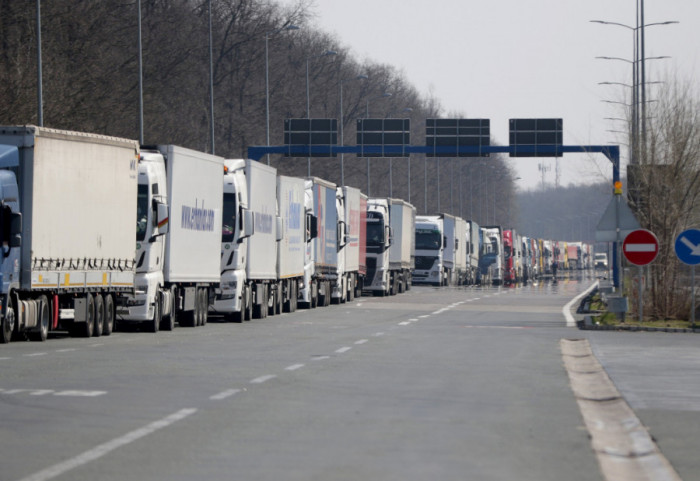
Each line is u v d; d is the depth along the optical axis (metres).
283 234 98.81
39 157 60.56
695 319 83.81
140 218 71.12
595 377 44.84
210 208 80.69
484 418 31.50
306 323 84.00
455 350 56.78
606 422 31.91
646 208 86.31
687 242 75.12
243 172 87.06
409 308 112.56
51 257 61.44
